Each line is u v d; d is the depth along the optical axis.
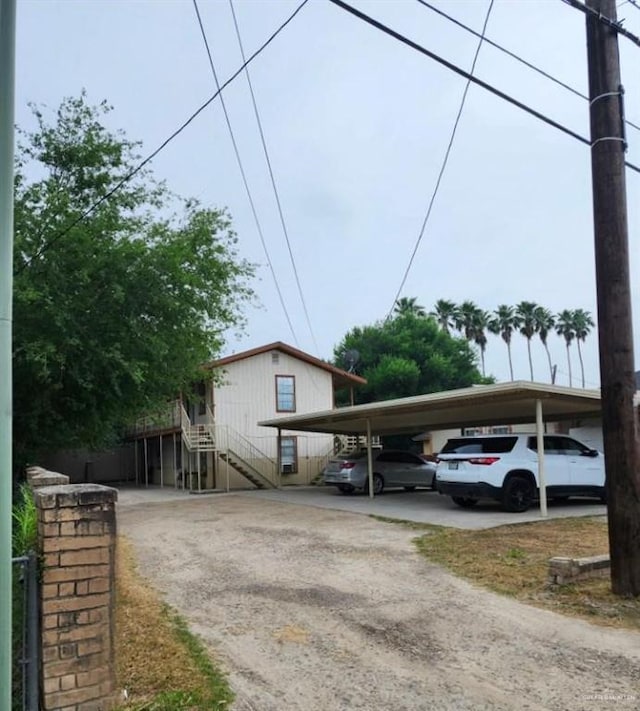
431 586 7.54
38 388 13.76
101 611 3.78
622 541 6.71
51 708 3.60
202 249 15.48
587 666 4.96
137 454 37.22
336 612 6.52
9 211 3.33
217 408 27.92
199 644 5.55
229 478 27.72
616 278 6.83
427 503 16.64
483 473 13.87
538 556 8.97
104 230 13.95
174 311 14.20
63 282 13.23
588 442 20.33
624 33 7.11
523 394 13.20
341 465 20.84
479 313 62.97
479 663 5.06
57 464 36.69
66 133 15.52
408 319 42.19
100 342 13.62
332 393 30.72
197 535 12.24
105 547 3.83
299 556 9.62
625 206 6.93
